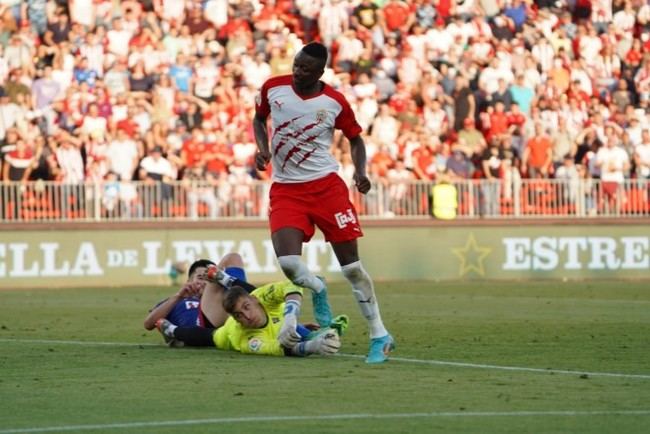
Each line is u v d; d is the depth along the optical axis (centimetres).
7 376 2916
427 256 7781
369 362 3133
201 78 7944
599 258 7938
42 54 7950
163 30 8138
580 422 2244
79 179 7488
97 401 2505
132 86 7900
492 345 3650
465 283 7425
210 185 7506
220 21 8344
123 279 7388
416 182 7812
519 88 8388
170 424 2227
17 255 7256
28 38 7906
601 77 8756
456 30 8594
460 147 8038
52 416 2328
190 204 7481
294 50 8300
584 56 8781
